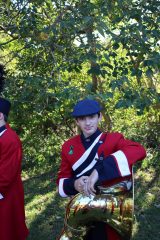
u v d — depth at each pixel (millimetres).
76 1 3451
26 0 3707
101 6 3129
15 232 2625
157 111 5312
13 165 2510
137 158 2074
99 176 2021
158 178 5074
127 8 3084
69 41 3410
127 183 2066
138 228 3756
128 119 5664
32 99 3721
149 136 5699
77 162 2211
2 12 3986
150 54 2959
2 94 3809
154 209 4180
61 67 3424
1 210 2566
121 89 2918
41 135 5539
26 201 4809
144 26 2924
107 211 2041
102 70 3051
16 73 4172
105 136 2219
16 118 4473
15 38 3947
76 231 2123
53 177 5621
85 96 2885
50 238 3746
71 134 5629
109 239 2164
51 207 4492
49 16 3857
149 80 4562
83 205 2062
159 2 3045
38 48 3764
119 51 3594
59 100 3387
